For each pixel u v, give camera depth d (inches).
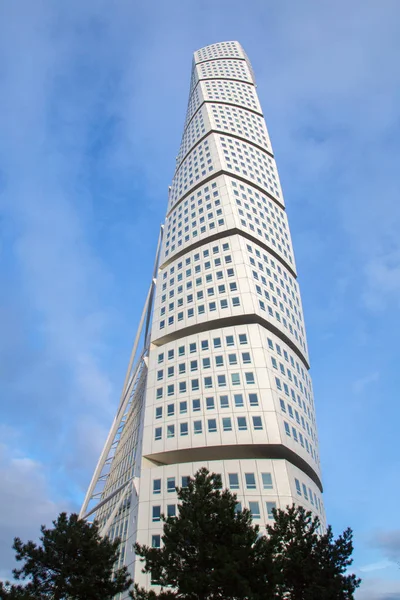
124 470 2967.5
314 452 2566.4
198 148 4471.0
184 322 2896.2
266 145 4672.7
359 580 1083.3
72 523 1232.8
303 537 1155.9
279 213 3949.3
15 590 1058.7
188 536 1013.8
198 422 2348.7
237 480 2090.3
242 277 2982.3
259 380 2452.0
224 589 928.9
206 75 5762.8
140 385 3238.2
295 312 3223.4
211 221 3489.2
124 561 2098.9
